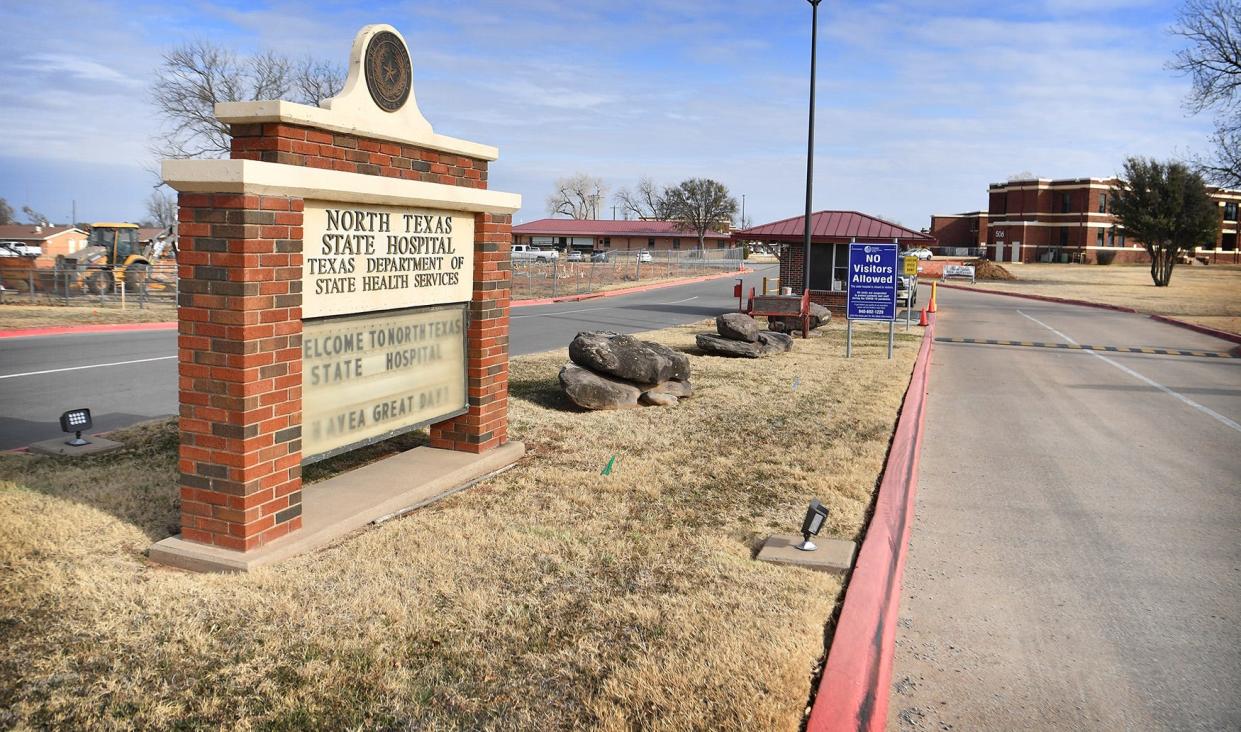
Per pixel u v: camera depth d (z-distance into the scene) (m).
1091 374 16.36
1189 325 27.58
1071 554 6.36
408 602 4.73
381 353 6.46
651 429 9.41
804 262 21.48
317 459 5.88
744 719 3.64
